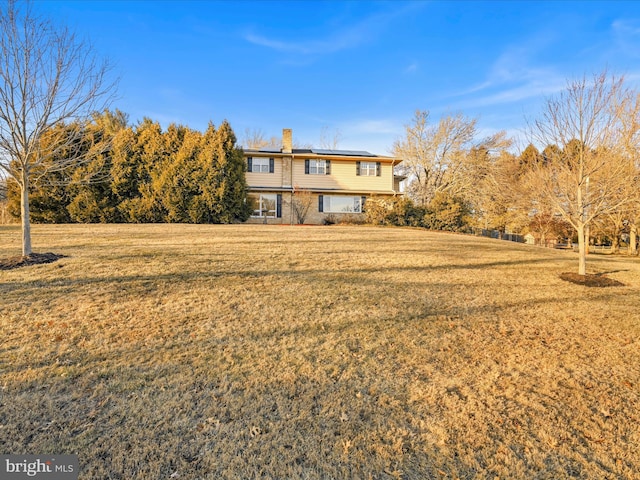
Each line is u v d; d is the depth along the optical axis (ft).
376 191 78.18
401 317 17.66
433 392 10.79
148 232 42.06
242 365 12.12
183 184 60.90
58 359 11.96
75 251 28.53
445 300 20.97
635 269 35.14
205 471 7.31
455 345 14.62
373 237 45.80
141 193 60.59
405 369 12.34
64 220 58.85
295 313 17.54
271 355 13.01
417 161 104.37
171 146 62.59
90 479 6.97
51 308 16.53
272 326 15.80
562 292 24.13
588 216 28.32
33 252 26.78
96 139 52.85
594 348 14.79
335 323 16.49
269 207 75.05
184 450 7.92
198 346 13.47
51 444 7.93
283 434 8.60
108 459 7.54
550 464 7.84
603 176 26.55
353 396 10.44
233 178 64.13
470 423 9.26
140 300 18.19
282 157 76.33
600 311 20.12
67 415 9.00
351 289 22.07
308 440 8.41
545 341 15.43
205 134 64.18
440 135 100.42
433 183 103.76
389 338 15.05
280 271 25.41
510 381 11.70
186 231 44.19
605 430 9.16
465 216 73.36
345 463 7.68
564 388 11.35
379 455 7.97
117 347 13.08
